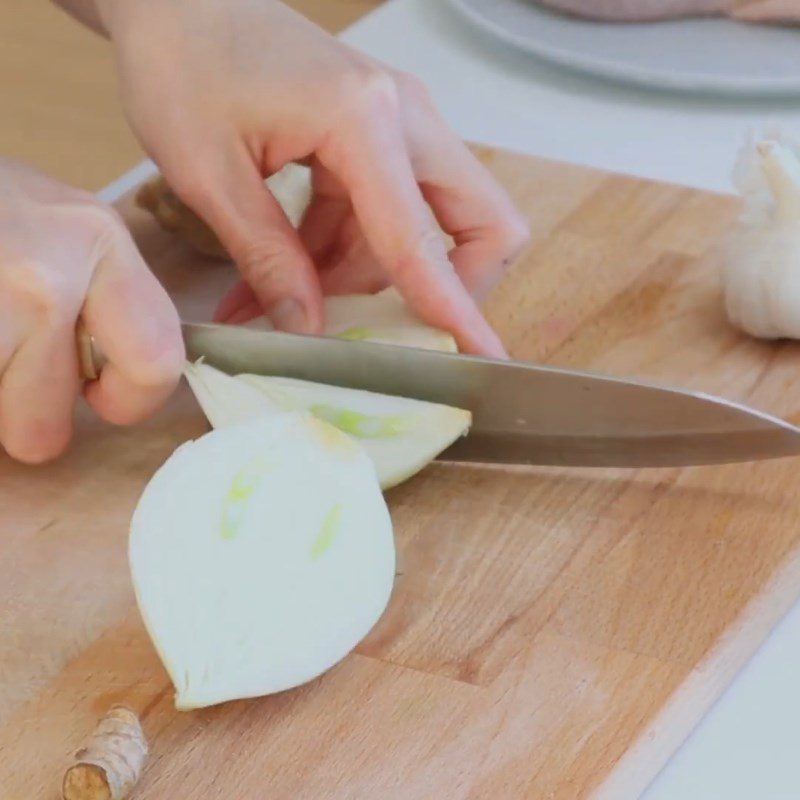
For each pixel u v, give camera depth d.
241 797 0.56
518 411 0.73
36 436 0.72
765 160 0.81
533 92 1.12
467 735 0.59
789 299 0.79
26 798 0.57
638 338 0.83
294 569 0.62
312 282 0.80
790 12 1.10
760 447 0.70
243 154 0.80
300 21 0.83
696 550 0.67
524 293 0.87
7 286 0.68
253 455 0.64
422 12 1.24
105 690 0.61
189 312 0.86
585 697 0.60
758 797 0.57
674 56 1.09
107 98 1.37
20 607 0.65
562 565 0.67
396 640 0.63
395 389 0.75
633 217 0.93
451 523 0.70
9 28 1.49
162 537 0.61
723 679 0.62
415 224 0.77
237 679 0.59
